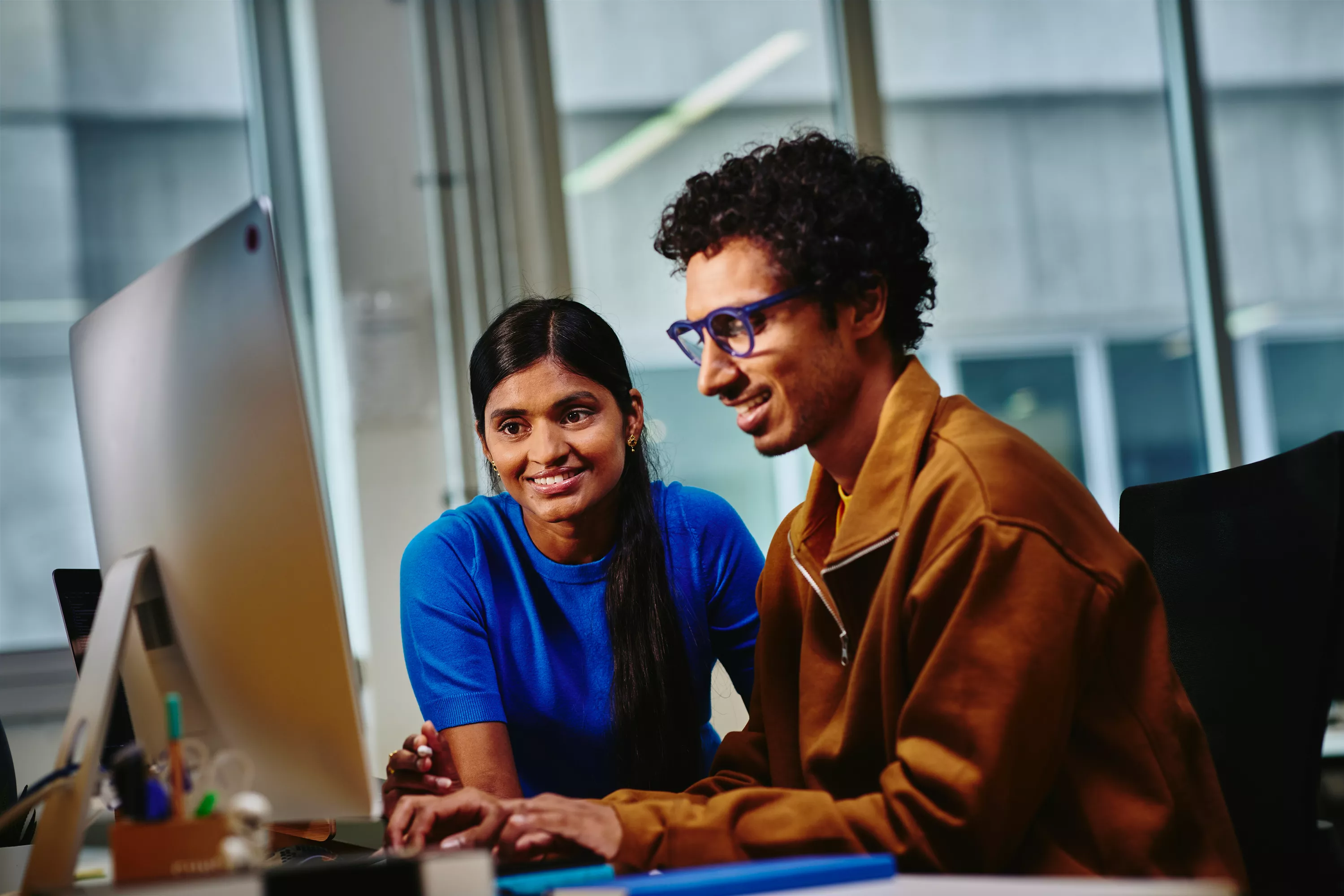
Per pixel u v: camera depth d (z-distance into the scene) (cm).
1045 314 328
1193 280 335
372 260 292
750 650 156
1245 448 329
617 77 315
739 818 95
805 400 107
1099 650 99
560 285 303
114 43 295
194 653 97
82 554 283
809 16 327
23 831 144
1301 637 113
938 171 328
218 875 74
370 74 296
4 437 281
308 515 88
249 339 90
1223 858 100
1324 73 346
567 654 148
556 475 141
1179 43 339
